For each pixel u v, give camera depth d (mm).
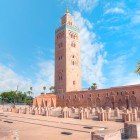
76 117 34188
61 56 92188
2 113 47344
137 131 12867
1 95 109188
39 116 37750
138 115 34188
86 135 15617
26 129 19547
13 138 8430
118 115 35875
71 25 95625
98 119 29078
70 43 92812
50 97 85375
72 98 79625
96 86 96625
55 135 15836
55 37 98750
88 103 73438
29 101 114562
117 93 65500
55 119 30984
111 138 9539
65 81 86750
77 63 93438
